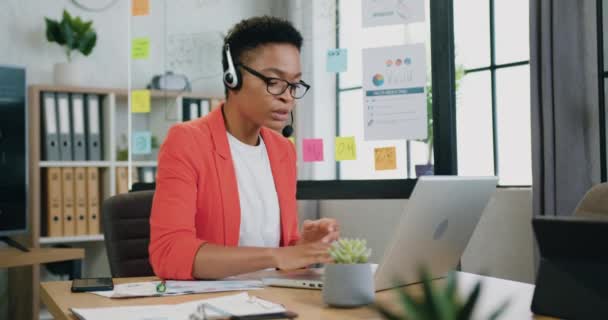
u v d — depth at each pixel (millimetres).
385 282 1144
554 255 947
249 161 1661
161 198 1424
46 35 3516
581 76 2344
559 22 2332
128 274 1852
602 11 2416
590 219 885
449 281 411
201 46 3213
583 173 2334
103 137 3564
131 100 3375
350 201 3299
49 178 3320
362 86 2502
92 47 3559
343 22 2551
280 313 979
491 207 2723
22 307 3271
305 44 2619
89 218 3422
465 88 3043
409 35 2426
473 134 3018
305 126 2664
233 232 1555
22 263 2793
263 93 1535
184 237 1364
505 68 2871
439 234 1209
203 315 877
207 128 1585
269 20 1556
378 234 3174
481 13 2965
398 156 2453
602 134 2361
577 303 911
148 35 3244
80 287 1242
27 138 3139
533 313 986
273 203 1674
